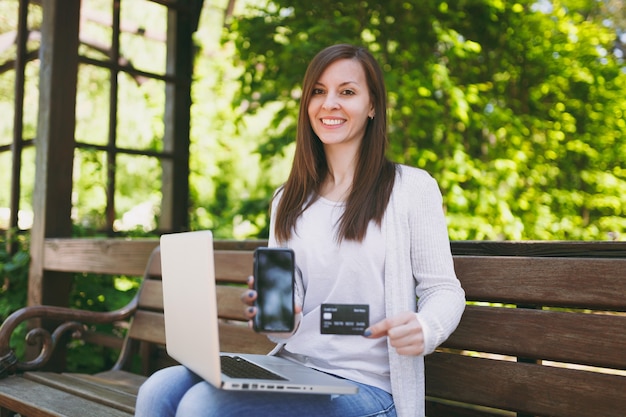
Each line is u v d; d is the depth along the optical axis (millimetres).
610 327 1738
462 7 5172
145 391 1686
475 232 4883
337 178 1929
